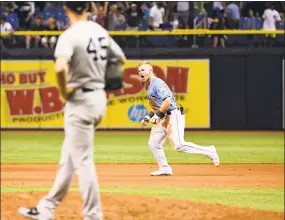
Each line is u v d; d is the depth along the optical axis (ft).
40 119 209.05
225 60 206.28
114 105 207.51
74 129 56.13
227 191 89.25
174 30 198.80
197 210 70.08
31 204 72.64
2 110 208.85
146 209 70.08
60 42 54.75
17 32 197.77
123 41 206.49
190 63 206.59
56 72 53.31
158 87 98.43
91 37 55.57
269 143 172.86
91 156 57.11
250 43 208.44
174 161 135.23
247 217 67.36
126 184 96.22
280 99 206.90
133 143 172.96
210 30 199.72
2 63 207.31
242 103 207.31
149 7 208.74
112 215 67.21
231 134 198.18
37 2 209.36
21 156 144.05
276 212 70.03
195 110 207.51
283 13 208.95
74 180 102.68
